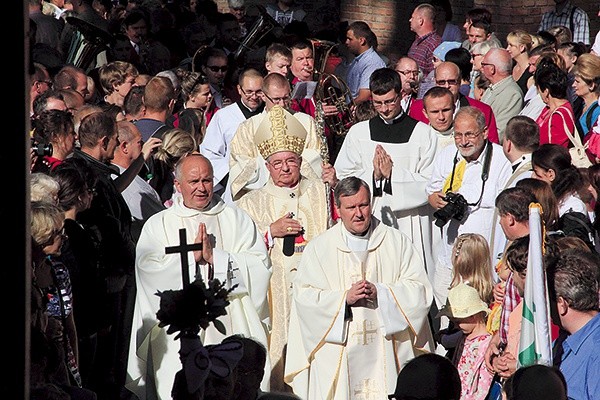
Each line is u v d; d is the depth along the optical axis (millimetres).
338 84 14391
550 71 13336
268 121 10523
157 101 12125
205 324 5457
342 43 19672
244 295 9242
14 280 2566
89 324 8156
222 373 5281
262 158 11750
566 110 13227
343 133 14008
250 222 9695
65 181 8234
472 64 18078
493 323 8461
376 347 9367
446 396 5121
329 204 10602
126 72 14172
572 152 12711
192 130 13617
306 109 13898
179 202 9523
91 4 19594
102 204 8773
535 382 5055
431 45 19766
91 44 15250
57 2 18984
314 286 9469
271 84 12211
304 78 14266
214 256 9031
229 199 12148
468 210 11844
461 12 26516
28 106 2633
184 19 20969
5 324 2566
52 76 14328
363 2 26266
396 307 9289
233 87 16484
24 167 2566
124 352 9422
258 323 9250
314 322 9344
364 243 9500
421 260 9648
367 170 12508
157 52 18203
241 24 21578
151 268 9078
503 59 15539
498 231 11609
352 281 9445
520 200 8789
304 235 10492
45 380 6117
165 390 9000
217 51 16000
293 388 9602
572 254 6680
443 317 11898
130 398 9133
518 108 15555
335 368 9336
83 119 10000
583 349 6426
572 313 6516
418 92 17781
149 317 9109
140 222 10398
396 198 12117
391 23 26500
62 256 7957
